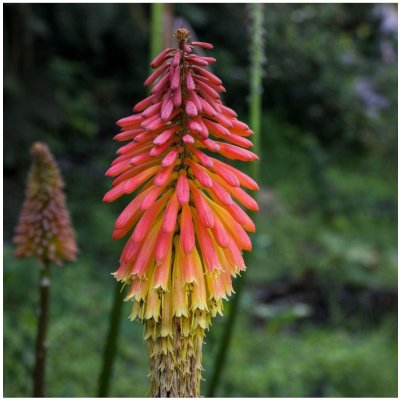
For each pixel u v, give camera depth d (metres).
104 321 6.93
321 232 10.86
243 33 14.27
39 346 4.03
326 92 15.50
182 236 2.24
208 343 6.93
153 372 2.38
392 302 9.02
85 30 10.98
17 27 9.95
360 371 6.85
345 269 9.53
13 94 10.03
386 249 10.92
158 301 2.29
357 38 17.47
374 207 12.62
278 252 9.90
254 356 7.08
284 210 11.50
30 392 5.46
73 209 9.51
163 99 2.27
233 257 2.34
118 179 2.38
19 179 9.85
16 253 4.06
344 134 15.73
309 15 15.95
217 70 14.11
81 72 13.27
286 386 6.44
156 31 3.91
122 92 14.11
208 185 2.22
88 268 8.04
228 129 2.37
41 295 4.04
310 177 13.07
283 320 6.00
